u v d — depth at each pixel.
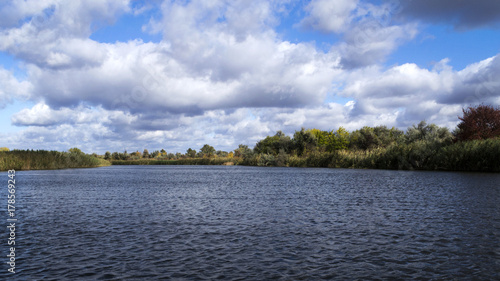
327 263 7.45
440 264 7.32
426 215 12.73
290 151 85.69
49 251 8.45
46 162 63.34
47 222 12.15
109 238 9.75
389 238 9.51
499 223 11.15
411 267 7.15
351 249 8.50
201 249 8.59
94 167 84.12
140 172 56.44
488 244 8.74
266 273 6.85
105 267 7.25
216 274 6.80
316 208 14.98
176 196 20.17
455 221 11.53
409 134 61.97
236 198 18.97
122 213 14.05
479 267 7.12
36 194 21.25
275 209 14.86
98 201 17.94
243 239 9.57
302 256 7.96
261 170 58.25
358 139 77.25
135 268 7.18
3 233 10.38
